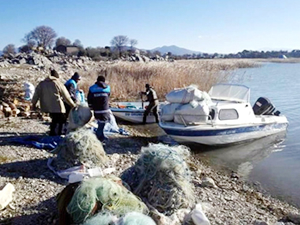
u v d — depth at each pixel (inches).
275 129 484.1
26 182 251.4
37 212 204.8
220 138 427.8
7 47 3895.2
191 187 227.9
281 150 432.8
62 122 372.8
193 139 417.7
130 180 219.5
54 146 339.6
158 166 209.3
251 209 254.4
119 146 397.4
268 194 295.9
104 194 169.0
